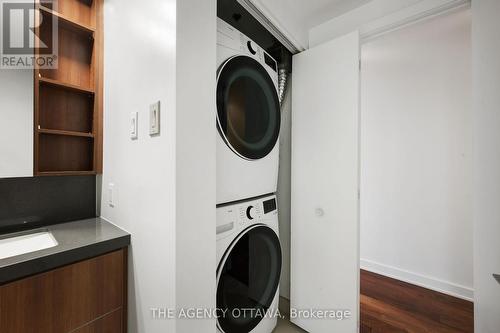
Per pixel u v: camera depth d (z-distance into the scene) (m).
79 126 1.21
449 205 1.94
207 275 0.78
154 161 0.77
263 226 1.26
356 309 1.25
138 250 0.88
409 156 2.12
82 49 1.21
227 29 1.07
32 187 1.07
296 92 1.55
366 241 2.38
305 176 1.49
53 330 0.73
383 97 2.25
